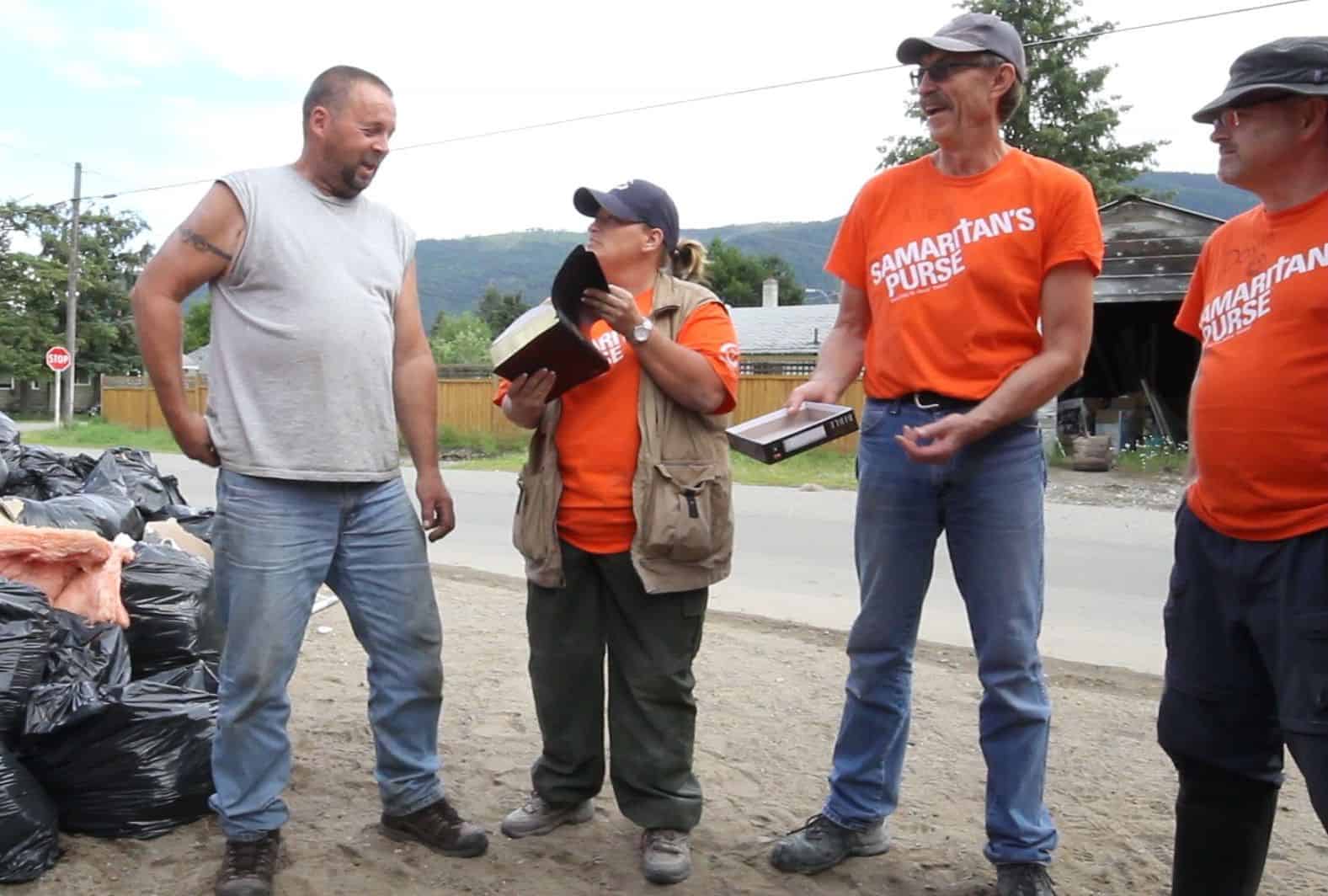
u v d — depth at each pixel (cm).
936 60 301
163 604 425
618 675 338
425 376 356
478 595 720
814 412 328
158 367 311
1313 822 378
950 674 545
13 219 5406
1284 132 244
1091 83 3338
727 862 343
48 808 334
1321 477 243
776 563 907
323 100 319
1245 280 259
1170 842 359
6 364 5103
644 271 345
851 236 336
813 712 485
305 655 559
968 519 311
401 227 350
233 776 319
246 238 313
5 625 350
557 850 349
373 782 398
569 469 336
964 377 307
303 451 317
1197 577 271
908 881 331
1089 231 296
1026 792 312
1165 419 2000
